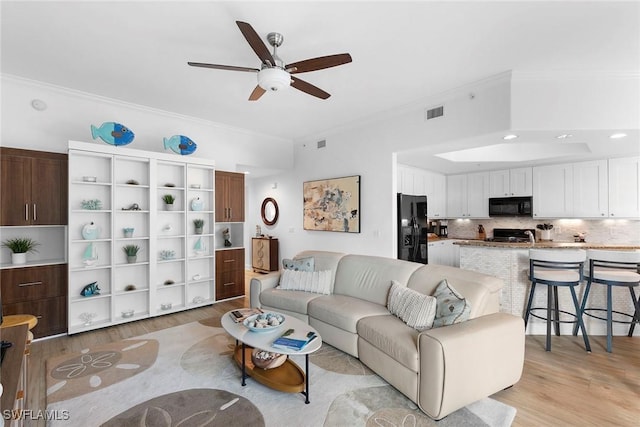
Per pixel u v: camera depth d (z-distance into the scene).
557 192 5.47
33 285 3.25
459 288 2.64
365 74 3.25
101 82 3.47
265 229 6.87
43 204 3.34
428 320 2.43
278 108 4.28
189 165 4.39
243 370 2.39
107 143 3.75
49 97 3.58
